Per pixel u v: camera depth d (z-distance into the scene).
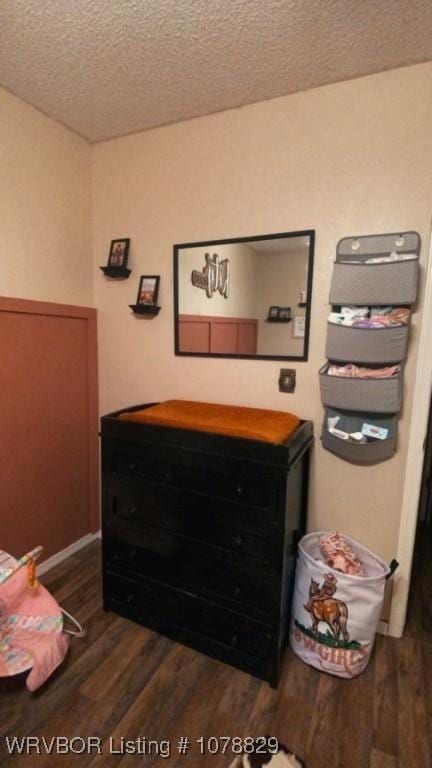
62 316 2.04
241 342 1.86
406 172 1.49
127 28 1.31
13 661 1.25
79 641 1.62
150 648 1.59
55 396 2.05
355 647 1.44
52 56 1.45
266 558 1.41
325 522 1.77
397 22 1.25
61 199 1.99
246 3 1.20
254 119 1.72
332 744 1.23
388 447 1.56
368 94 1.51
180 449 1.52
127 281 2.14
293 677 1.47
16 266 1.80
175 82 1.59
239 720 1.30
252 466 1.39
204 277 1.91
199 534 1.53
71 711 1.32
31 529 1.99
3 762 1.16
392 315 1.48
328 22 1.26
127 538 1.69
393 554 1.67
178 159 1.91
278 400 1.81
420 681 1.46
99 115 1.85
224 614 1.51
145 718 1.30
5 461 1.83
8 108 1.69
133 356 2.18
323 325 1.68
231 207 1.81
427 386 1.52
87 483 2.32
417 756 1.20
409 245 1.47
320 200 1.63
